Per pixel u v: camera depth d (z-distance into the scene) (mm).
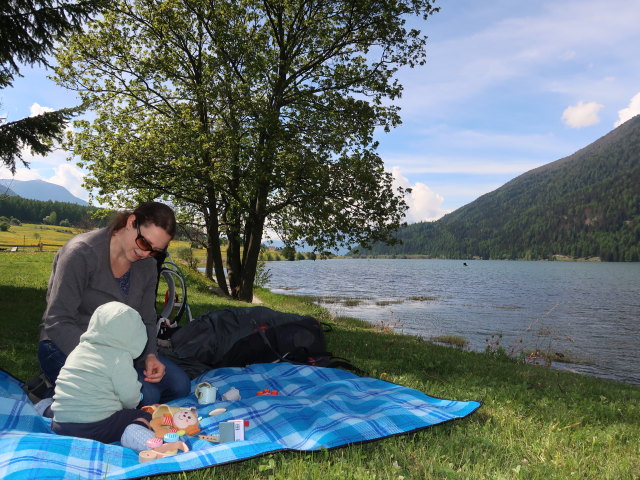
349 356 7656
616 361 19609
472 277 100625
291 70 20234
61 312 3580
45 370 3639
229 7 19219
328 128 19172
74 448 2760
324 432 3297
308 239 20453
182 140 18422
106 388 3107
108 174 18578
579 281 92312
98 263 3688
